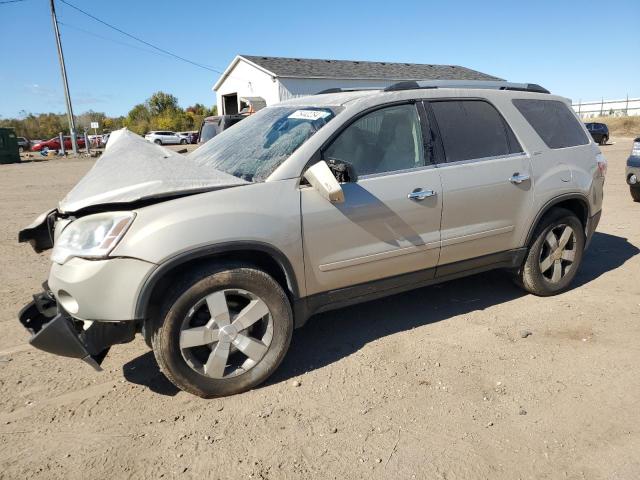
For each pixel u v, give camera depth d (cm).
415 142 381
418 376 340
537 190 431
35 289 521
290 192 325
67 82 3278
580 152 472
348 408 306
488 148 413
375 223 353
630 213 848
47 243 363
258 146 372
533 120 446
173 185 300
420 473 252
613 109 6050
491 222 411
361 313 446
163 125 6169
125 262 281
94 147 4725
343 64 3109
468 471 254
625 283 505
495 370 346
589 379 333
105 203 290
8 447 275
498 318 428
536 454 265
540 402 309
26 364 365
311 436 281
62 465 261
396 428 287
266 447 273
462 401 311
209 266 305
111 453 270
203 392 313
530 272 452
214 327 309
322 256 339
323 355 373
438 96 396
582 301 461
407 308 455
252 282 313
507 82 461
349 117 352
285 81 2702
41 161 2945
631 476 248
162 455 268
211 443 277
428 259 386
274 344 328
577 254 475
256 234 309
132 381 342
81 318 290
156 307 303
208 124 1642
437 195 376
